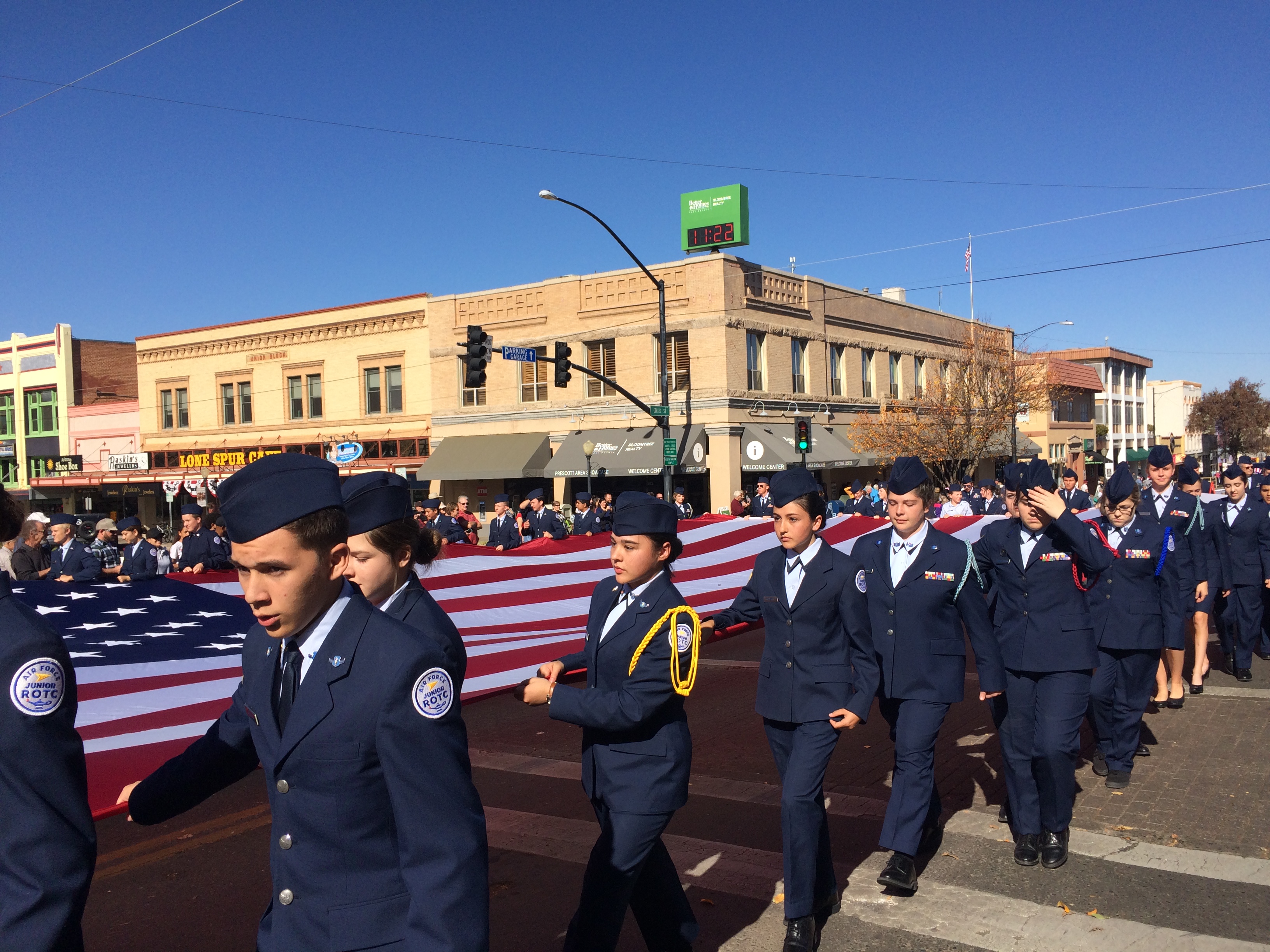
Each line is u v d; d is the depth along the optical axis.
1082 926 4.26
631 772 3.55
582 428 31.44
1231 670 9.41
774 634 4.50
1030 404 37.72
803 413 32.72
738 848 5.20
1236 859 4.91
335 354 36.19
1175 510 8.15
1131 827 5.41
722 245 31.44
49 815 1.96
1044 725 4.97
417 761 2.02
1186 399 81.19
